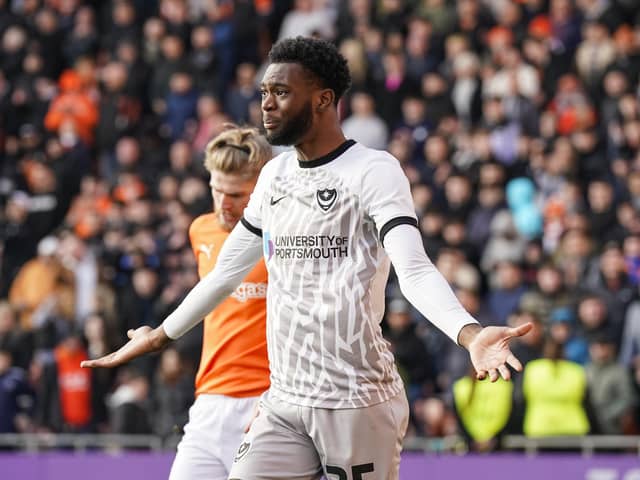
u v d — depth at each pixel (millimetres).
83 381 30703
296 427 11688
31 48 44844
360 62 39219
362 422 11477
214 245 14898
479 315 30375
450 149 36062
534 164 35094
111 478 27516
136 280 33469
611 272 30156
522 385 26578
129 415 28688
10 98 43875
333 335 11438
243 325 14672
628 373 27500
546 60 38312
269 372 14703
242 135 14594
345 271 11414
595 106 36938
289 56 11586
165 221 36344
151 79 42594
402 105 39031
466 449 26031
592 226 32844
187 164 38656
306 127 11570
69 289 34281
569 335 29094
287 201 11680
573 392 26391
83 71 43469
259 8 43406
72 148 40906
